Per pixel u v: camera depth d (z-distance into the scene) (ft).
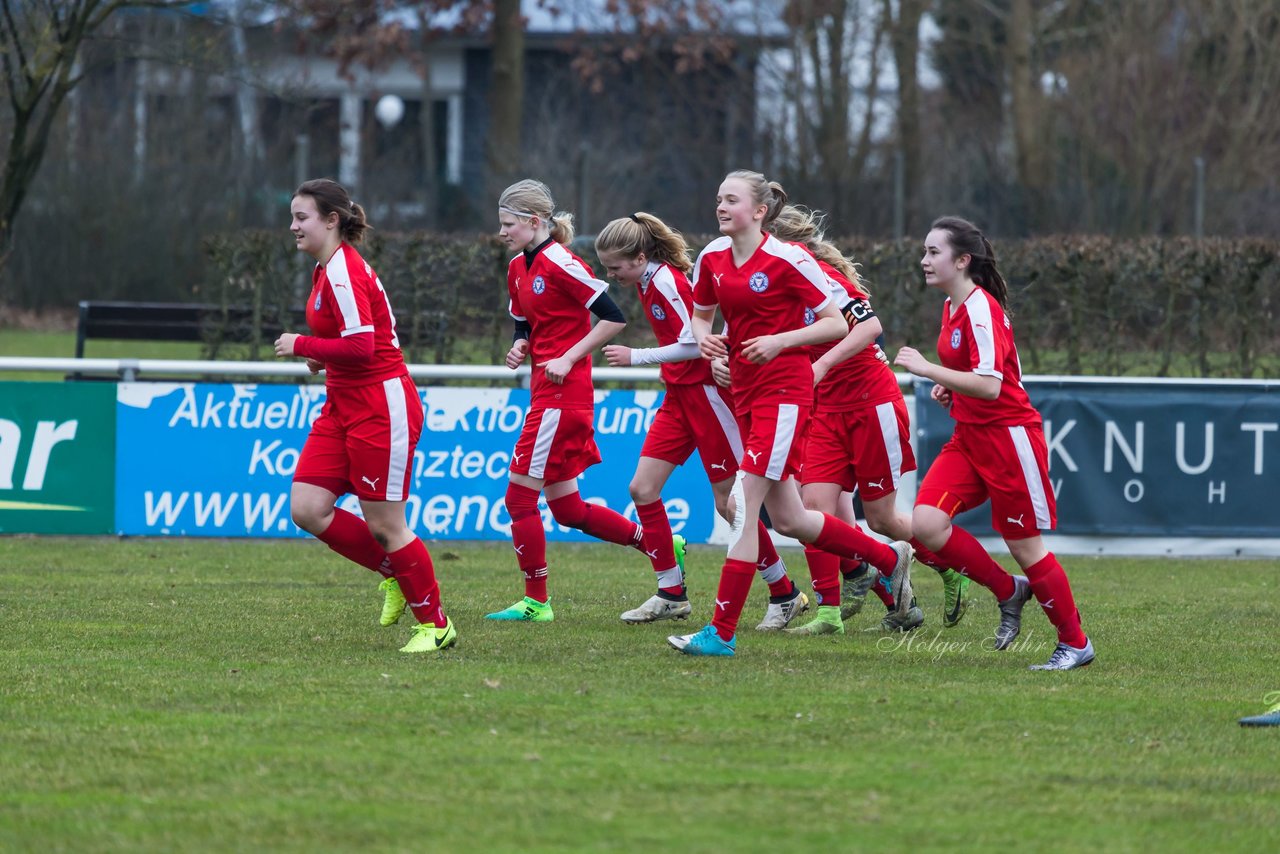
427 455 118.21
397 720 60.03
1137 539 118.83
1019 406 72.64
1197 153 294.46
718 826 47.11
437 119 377.30
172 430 117.60
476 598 94.73
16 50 168.96
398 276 153.07
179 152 290.76
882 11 302.25
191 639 78.18
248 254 156.46
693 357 83.05
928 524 75.72
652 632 83.05
